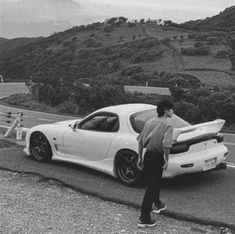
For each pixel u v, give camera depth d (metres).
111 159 8.14
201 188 7.80
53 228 5.86
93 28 127.81
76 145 8.79
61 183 8.01
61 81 33.41
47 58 102.69
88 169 8.98
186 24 151.50
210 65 77.88
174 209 6.52
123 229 5.85
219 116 20.50
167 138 5.80
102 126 8.45
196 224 6.07
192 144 7.61
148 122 6.01
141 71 74.56
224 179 8.43
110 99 27.23
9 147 11.39
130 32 122.81
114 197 7.09
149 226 5.91
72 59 99.69
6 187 7.85
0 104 33.06
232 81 61.81
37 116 23.62
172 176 7.48
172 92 25.34
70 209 6.68
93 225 5.99
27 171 8.71
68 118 22.70
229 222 5.95
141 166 6.11
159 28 128.12
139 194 7.31
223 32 106.00
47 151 9.42
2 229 5.79
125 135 7.98
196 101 23.62
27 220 6.15
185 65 79.25
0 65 99.88
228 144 13.67
